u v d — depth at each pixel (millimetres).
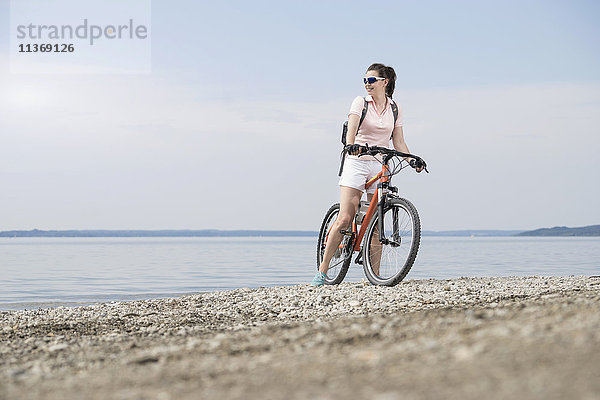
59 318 4820
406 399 1717
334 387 1905
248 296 5621
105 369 2533
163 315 4871
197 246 60406
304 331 2947
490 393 1688
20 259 26359
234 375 2174
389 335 2594
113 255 32000
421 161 5719
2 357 3088
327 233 6777
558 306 2908
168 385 2119
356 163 6016
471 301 4637
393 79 6059
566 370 1799
